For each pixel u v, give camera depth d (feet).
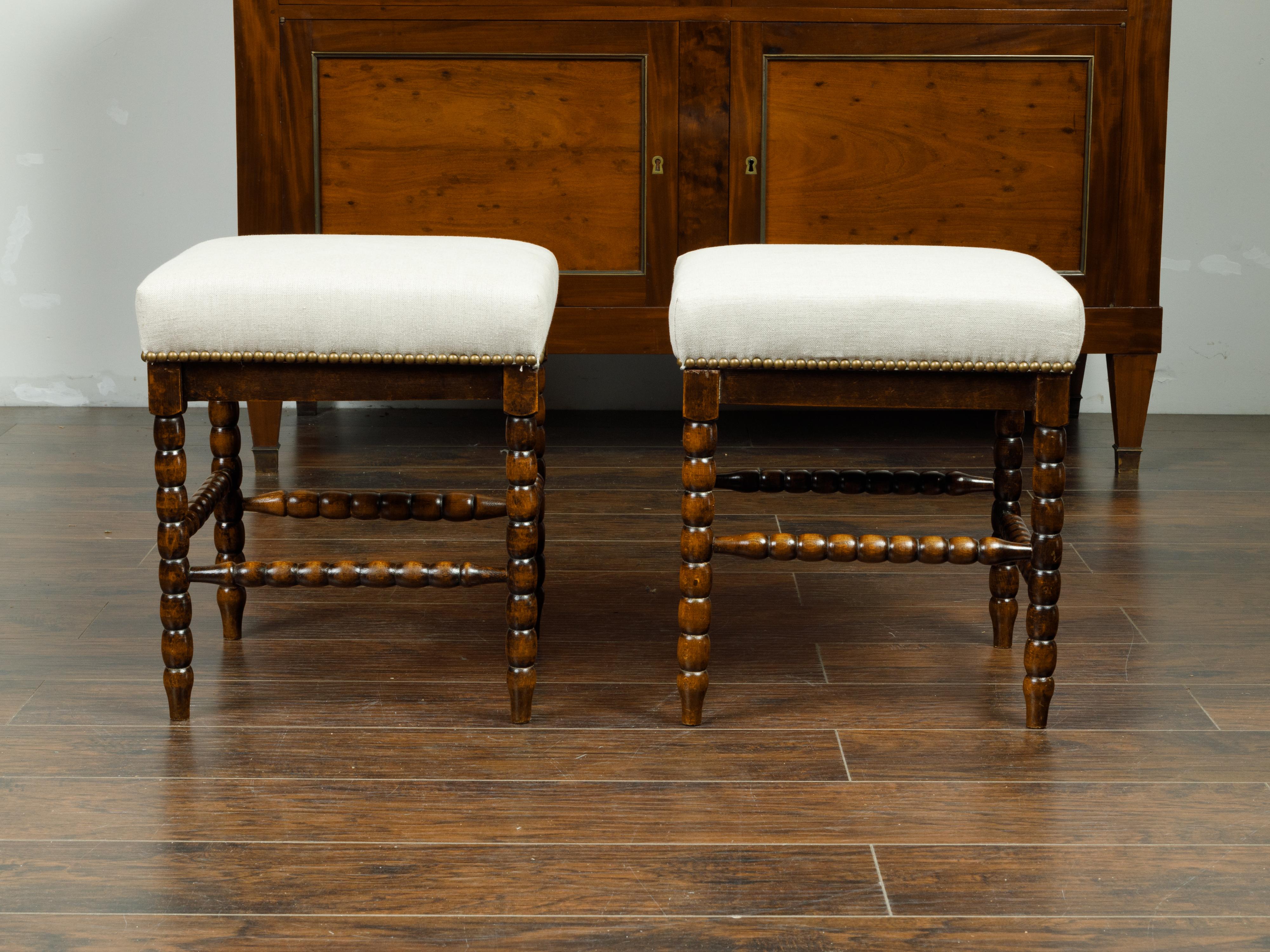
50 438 8.93
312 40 7.63
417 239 5.17
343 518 5.30
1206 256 9.73
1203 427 9.46
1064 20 7.58
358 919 3.59
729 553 4.72
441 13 7.60
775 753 4.56
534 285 4.59
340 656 5.41
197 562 6.39
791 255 4.91
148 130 9.53
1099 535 6.93
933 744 4.64
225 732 4.70
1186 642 5.53
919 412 9.77
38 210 9.63
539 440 5.40
